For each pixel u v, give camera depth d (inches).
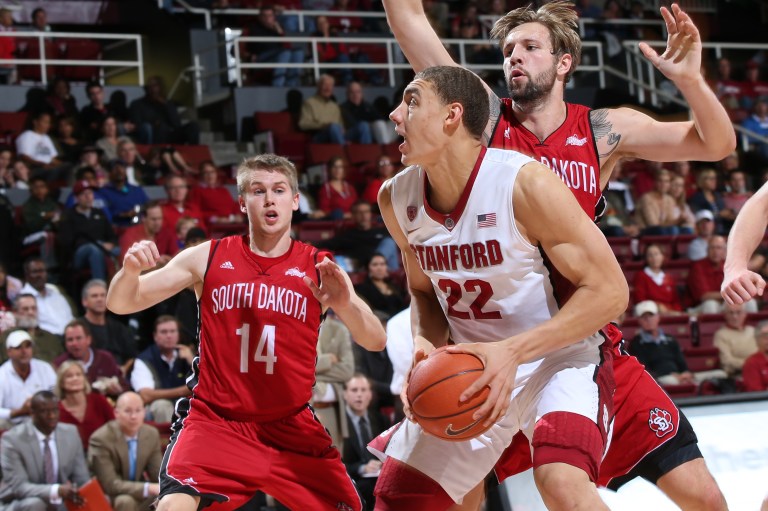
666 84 563.2
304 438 137.9
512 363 101.6
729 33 657.6
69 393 235.0
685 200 438.3
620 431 123.3
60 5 579.2
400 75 551.8
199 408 136.6
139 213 366.3
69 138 431.5
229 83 528.4
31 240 356.8
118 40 580.1
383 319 296.7
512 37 122.3
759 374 294.8
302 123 482.0
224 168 472.4
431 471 120.6
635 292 363.3
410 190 113.3
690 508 122.6
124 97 478.9
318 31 532.1
